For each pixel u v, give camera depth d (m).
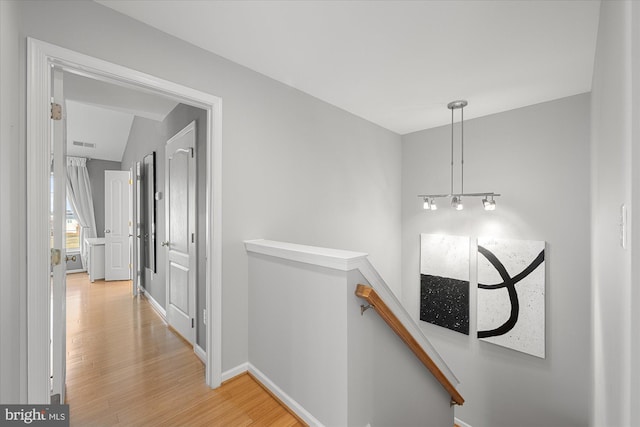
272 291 1.94
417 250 3.95
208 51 2.02
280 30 1.82
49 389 1.39
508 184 3.19
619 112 0.90
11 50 1.19
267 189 2.38
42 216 1.37
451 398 2.41
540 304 2.93
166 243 3.12
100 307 3.65
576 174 2.76
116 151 6.04
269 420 1.67
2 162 1.09
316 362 1.60
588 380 2.62
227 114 2.11
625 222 0.78
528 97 2.85
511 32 1.84
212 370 1.97
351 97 2.85
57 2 1.43
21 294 1.32
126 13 1.65
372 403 1.59
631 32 0.64
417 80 2.51
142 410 1.73
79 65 1.49
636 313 0.61
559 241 2.85
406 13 1.67
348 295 1.44
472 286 3.44
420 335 1.91
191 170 2.56
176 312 2.88
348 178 3.25
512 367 3.13
